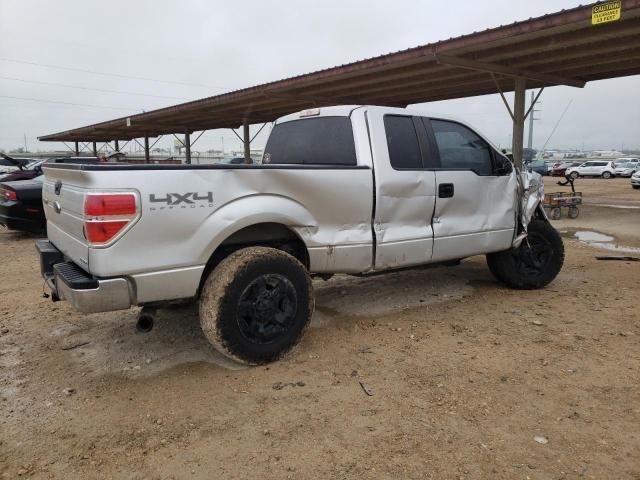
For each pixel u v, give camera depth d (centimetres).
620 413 313
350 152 456
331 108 482
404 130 476
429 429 298
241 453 279
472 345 425
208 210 357
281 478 258
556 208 1374
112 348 427
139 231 333
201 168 353
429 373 372
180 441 291
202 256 359
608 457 270
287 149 521
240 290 364
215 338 363
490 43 1040
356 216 436
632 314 502
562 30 946
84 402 337
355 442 287
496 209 546
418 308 530
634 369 373
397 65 1244
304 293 395
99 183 321
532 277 597
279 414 318
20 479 260
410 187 466
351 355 406
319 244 417
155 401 337
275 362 391
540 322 479
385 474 259
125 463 272
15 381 369
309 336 447
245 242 408
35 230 987
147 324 369
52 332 466
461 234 513
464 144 527
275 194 388
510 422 304
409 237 471
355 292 590
